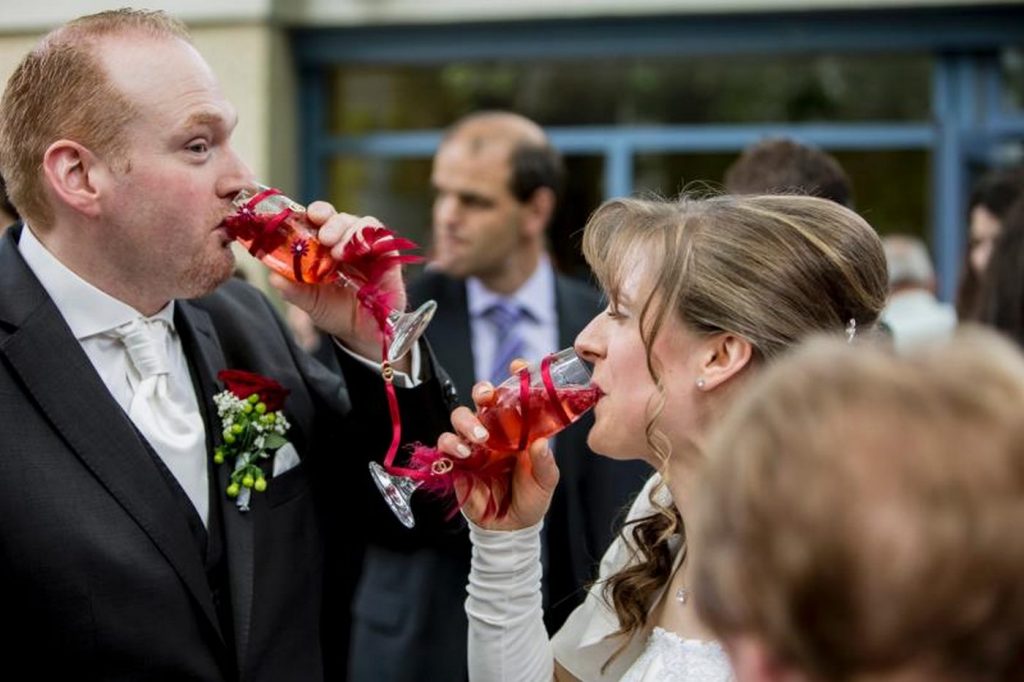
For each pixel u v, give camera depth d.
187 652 2.20
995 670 1.07
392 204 7.88
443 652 3.50
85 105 2.22
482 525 2.32
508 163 4.21
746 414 1.15
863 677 1.08
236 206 2.30
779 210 2.08
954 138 7.34
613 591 2.25
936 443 1.05
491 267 4.19
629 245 2.12
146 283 2.31
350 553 2.77
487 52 7.62
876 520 1.04
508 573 2.31
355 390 2.48
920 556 1.03
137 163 2.22
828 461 1.06
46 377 2.21
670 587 2.23
